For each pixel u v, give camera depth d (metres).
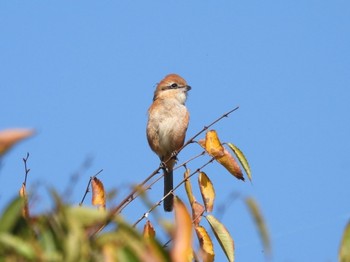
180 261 6.21
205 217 10.58
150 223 10.55
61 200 6.43
